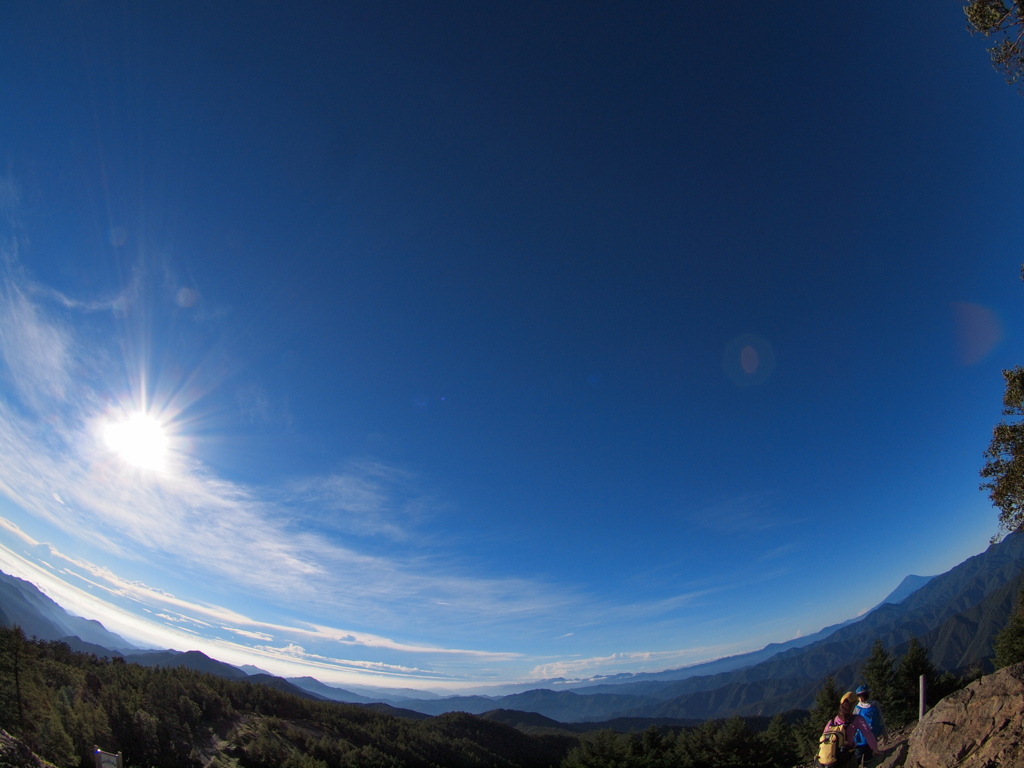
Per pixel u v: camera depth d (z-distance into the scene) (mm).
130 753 43281
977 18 20688
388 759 71125
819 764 8984
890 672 48719
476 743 101375
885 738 9062
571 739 120938
